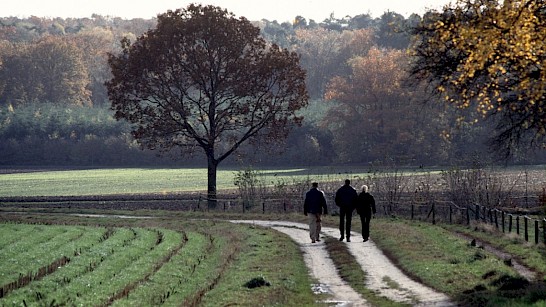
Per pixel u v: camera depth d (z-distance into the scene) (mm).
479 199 84750
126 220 93938
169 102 118250
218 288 43062
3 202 128375
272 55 119188
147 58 115500
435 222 75062
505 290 36750
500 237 59750
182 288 45656
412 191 108375
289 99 121625
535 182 131750
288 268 49031
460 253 50906
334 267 50250
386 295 39125
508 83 38219
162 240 70500
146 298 42219
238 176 105688
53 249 64750
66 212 109625
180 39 115938
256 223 84438
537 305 29562
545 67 32312
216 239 70375
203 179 196750
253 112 121500
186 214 98562
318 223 63688
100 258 58188
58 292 44094
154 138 119875
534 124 44688
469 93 39594
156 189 168125
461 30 34062
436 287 40406
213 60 118312
